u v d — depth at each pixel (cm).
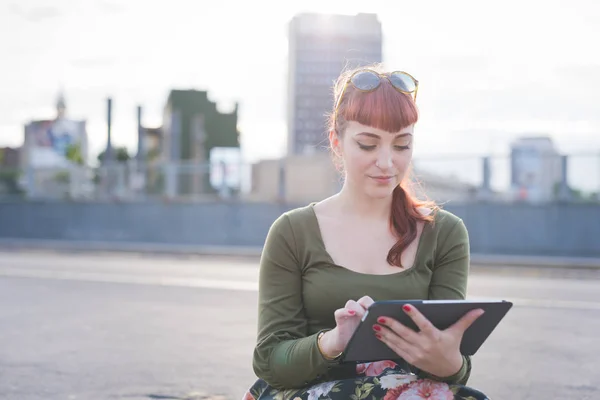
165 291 1027
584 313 834
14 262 1575
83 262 1591
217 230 2248
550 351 617
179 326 730
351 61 242
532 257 1797
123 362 564
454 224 234
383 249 228
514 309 866
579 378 524
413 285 225
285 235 232
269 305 233
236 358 580
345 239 229
